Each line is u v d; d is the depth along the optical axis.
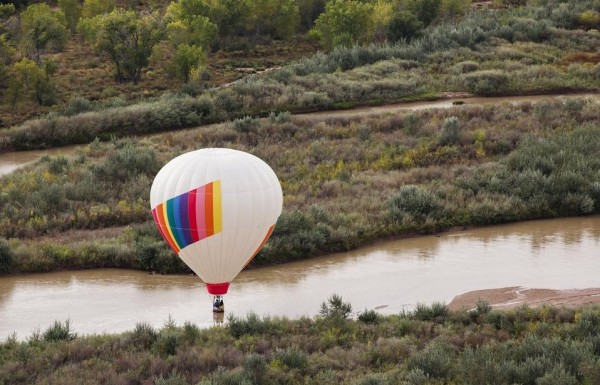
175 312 37.88
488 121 66.88
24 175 56.56
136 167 56.69
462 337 32.19
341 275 42.31
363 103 77.38
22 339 34.81
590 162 56.94
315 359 30.61
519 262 43.47
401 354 30.89
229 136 64.12
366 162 59.62
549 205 51.66
